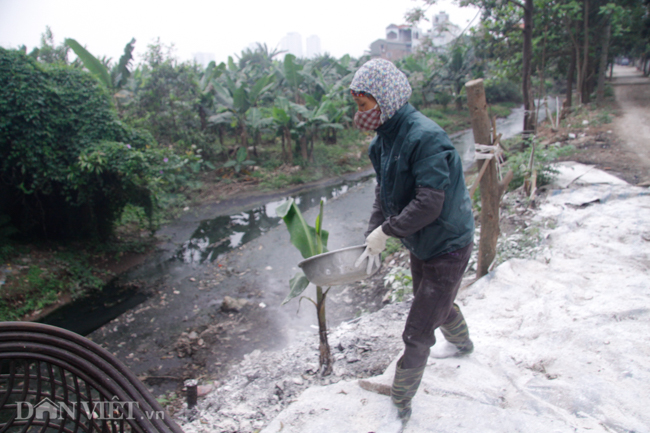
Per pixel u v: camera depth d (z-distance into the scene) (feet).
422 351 6.26
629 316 8.79
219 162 52.80
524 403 6.79
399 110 5.70
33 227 27.27
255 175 48.47
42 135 25.11
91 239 28.94
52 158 25.45
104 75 44.50
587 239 13.84
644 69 130.11
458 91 94.84
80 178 25.63
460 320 7.79
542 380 7.25
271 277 23.72
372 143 6.57
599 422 6.18
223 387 11.37
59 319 21.15
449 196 5.78
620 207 16.40
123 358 17.01
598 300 9.73
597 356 7.75
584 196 18.52
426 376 7.75
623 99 62.49
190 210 39.37
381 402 7.23
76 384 4.14
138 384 4.11
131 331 19.22
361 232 28.71
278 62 77.15
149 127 45.34
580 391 6.79
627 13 52.03
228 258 27.22
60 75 26.50
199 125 49.62
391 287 18.07
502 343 8.67
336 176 50.98
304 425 7.09
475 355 8.31
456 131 78.48
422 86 96.12
